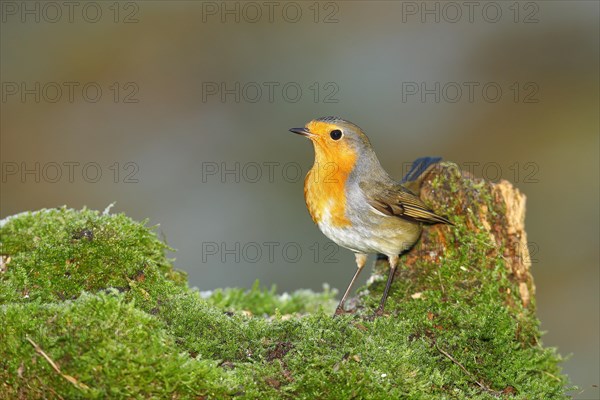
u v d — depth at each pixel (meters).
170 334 6.18
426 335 7.04
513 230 8.13
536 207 15.05
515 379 6.73
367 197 8.13
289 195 15.02
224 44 15.88
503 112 15.93
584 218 14.85
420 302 7.64
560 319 14.07
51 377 5.35
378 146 15.54
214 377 5.56
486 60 16.16
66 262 6.82
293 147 15.30
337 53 16.02
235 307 9.27
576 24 16.19
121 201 14.65
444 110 15.83
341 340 6.25
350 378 5.71
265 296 9.81
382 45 16.19
